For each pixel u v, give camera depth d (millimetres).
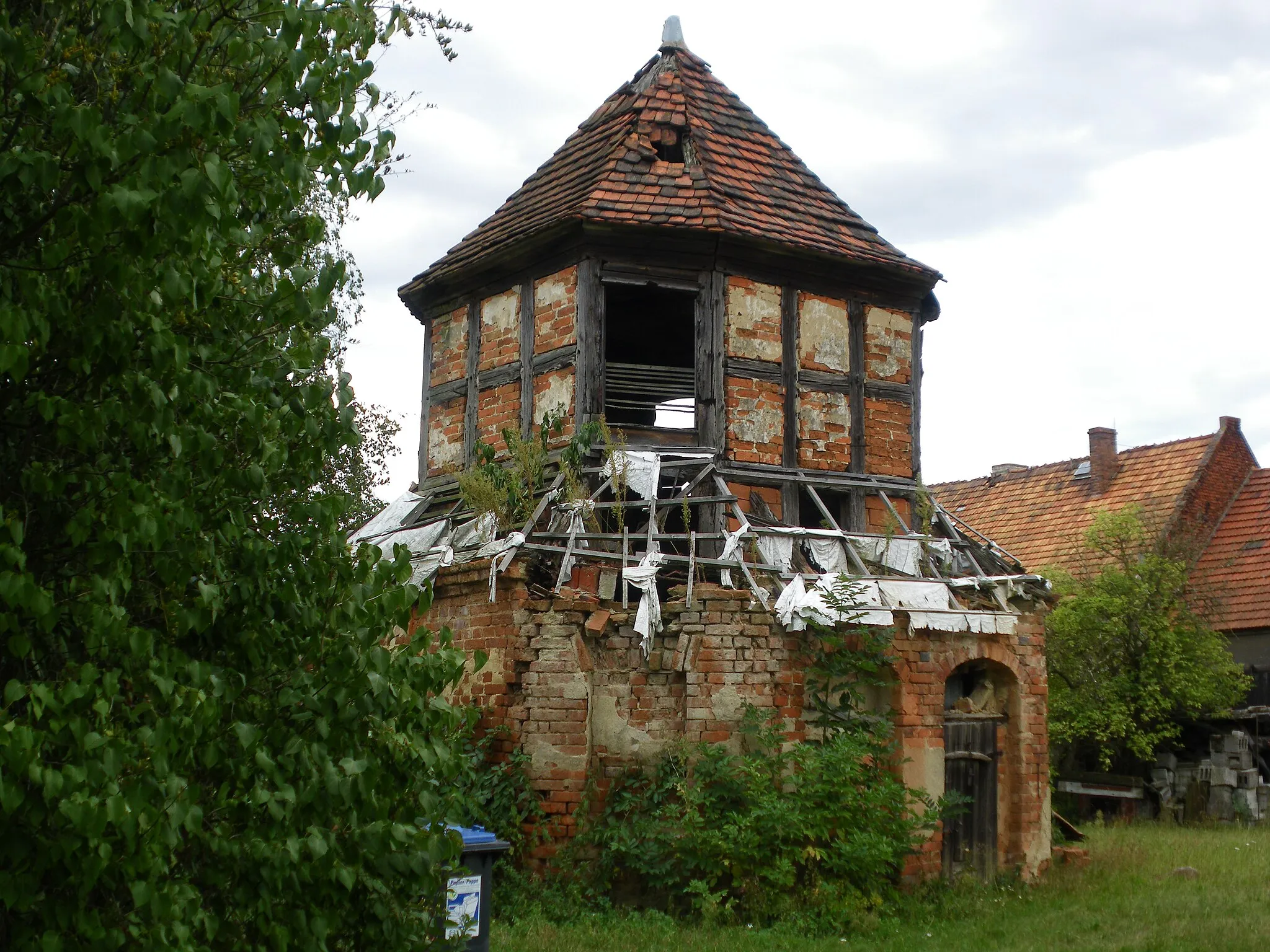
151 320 4781
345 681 5332
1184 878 14109
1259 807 21938
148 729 4543
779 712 12039
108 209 4367
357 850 5316
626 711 11977
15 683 4258
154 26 4770
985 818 13734
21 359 4270
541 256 14797
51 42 4844
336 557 5656
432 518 15305
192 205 4449
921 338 15812
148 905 4637
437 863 5973
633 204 14383
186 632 5137
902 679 12750
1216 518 27984
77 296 4762
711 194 14656
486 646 12250
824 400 14852
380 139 5551
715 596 11984
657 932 10492
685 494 13383
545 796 11625
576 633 11914
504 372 15133
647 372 14414
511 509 13438
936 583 13141
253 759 5176
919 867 12625
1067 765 23578
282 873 4945
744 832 11203
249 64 5246
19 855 4316
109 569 4797
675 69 16766
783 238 14500
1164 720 22531
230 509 5344
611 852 11445
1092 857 15281
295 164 5039
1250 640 25406
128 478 4695
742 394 14320
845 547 13266
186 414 5102
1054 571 23734
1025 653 14086
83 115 4359
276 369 5531
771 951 9984
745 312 14516
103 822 4141
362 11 5453
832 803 11516
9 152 4461
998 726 13984
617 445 13641
